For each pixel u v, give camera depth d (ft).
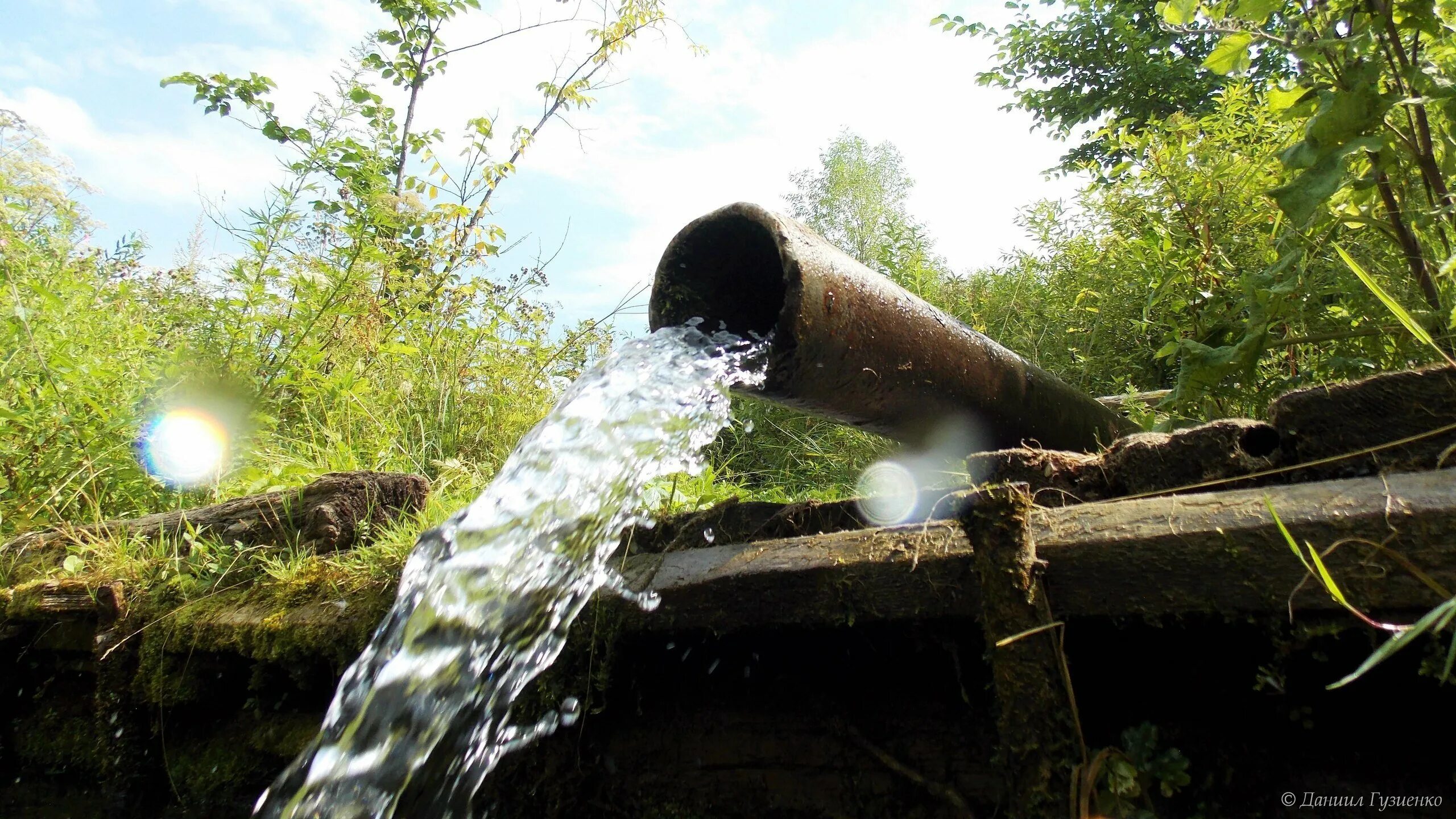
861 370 7.84
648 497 11.08
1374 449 5.05
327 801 5.43
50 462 12.92
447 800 5.79
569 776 7.22
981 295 27.37
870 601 5.65
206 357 15.03
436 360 18.88
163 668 9.39
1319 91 9.14
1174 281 14.03
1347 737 4.99
